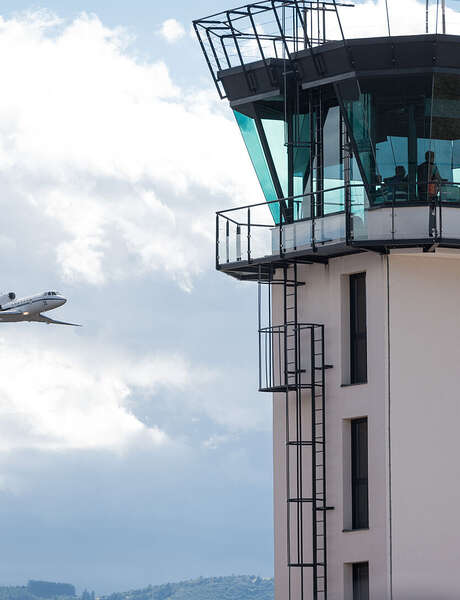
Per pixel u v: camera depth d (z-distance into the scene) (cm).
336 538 12000
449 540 11669
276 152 12419
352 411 11931
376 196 11712
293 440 12419
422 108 11662
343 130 11988
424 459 11675
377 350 11738
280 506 12556
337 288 12138
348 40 11675
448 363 11794
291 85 12312
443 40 11500
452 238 11531
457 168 11675
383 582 11575
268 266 12500
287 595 12431
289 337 12531
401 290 11744
